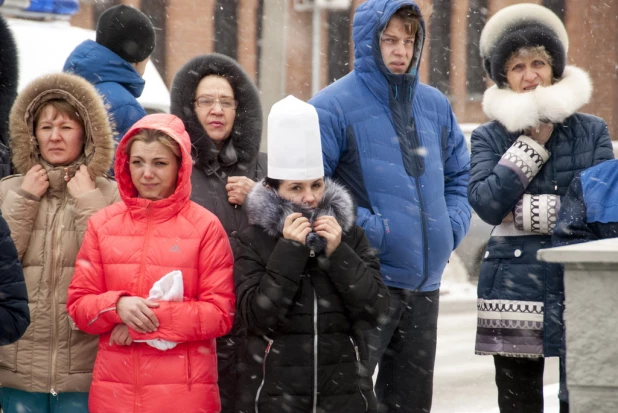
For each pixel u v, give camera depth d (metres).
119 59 14.77
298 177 10.74
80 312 10.43
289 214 10.47
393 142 12.80
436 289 13.09
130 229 10.71
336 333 10.45
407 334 12.83
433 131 13.27
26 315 9.52
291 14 65.62
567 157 12.89
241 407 10.70
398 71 12.85
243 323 11.43
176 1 63.44
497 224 13.00
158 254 10.61
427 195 12.88
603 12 65.44
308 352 10.34
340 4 56.41
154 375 10.38
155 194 10.84
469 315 27.53
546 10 13.30
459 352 22.44
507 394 13.12
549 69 13.22
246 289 10.45
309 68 66.31
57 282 10.97
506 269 12.90
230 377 11.97
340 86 12.98
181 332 10.30
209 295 10.57
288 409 10.28
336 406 10.35
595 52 65.88
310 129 10.81
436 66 64.94
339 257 10.33
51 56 20.55
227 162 12.84
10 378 10.89
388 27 12.74
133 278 10.56
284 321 10.34
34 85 11.28
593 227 11.10
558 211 12.55
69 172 11.25
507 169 12.73
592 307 7.90
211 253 10.67
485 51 13.56
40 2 21.53
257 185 10.78
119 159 10.88
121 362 10.42
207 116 12.68
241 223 12.52
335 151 12.74
